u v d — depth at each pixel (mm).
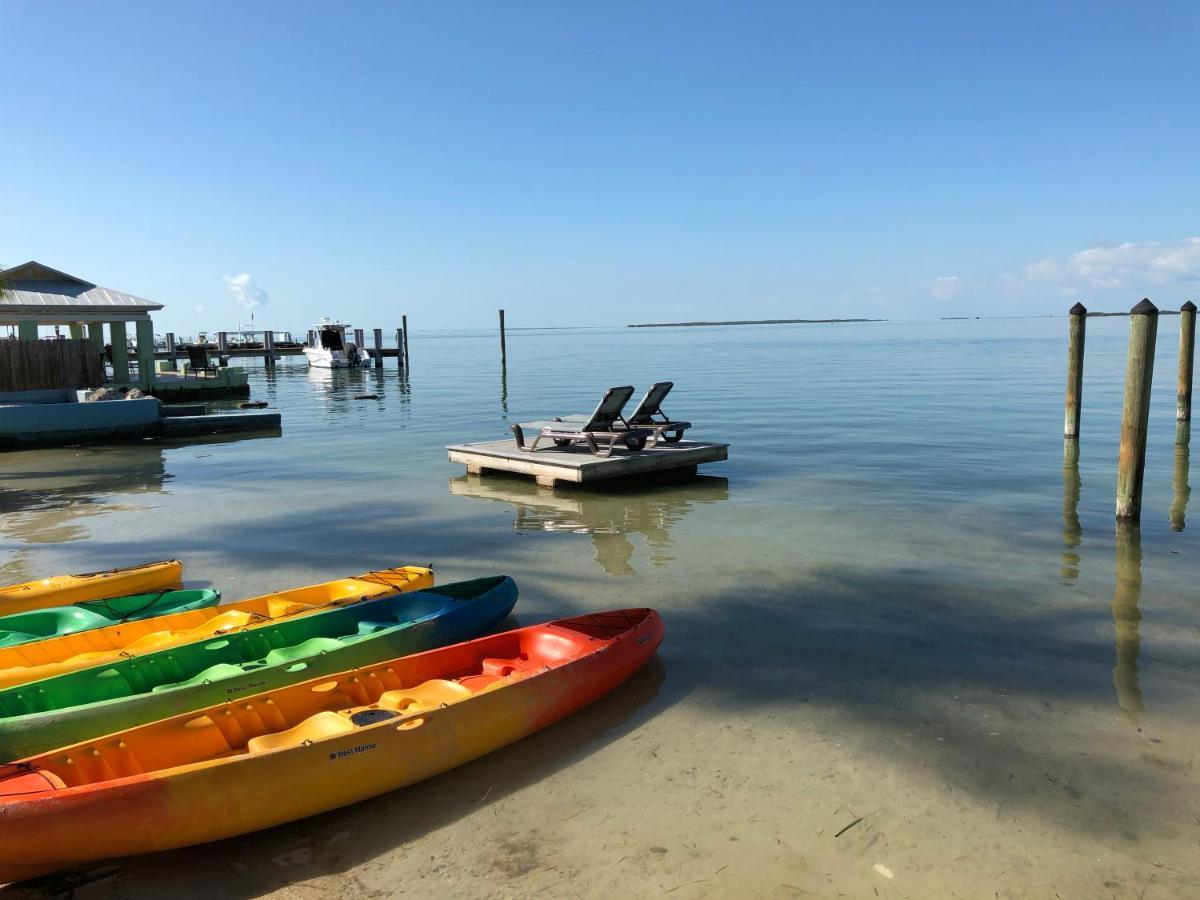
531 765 5066
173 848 4195
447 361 64375
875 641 6898
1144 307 10117
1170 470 14227
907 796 4660
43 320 28453
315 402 31438
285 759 4359
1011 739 5262
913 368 42812
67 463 17953
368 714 5035
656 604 7930
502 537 10625
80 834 3943
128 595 7688
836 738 5316
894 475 14164
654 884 4004
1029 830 4328
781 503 12234
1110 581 8344
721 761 5062
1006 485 13164
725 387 33000
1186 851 4148
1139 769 4891
